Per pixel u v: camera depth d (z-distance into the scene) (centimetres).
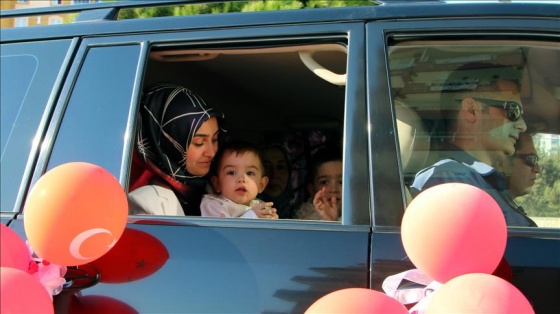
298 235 164
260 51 200
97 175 152
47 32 208
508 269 153
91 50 200
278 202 317
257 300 155
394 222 162
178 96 222
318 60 205
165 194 207
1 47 209
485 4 178
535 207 185
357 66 177
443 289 133
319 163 296
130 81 193
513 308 126
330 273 156
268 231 166
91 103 192
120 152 185
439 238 138
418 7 180
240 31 190
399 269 154
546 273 152
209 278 160
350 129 172
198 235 168
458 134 188
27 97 198
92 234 149
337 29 183
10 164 188
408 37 178
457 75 186
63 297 162
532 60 186
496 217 141
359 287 153
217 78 267
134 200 194
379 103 173
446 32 176
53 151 188
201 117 222
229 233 167
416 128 184
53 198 146
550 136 195
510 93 191
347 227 163
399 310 135
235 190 246
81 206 146
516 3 177
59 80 197
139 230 172
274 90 291
